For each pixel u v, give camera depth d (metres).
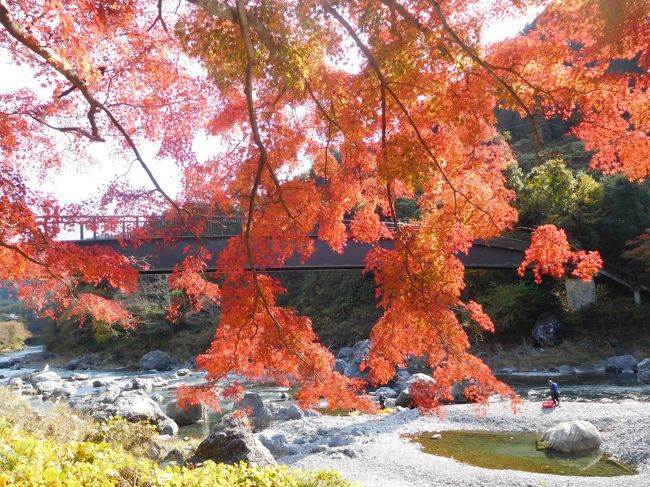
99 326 45.00
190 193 8.07
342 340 44.53
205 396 7.42
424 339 6.82
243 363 7.19
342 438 15.77
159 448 12.96
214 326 49.16
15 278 9.12
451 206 7.37
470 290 38.81
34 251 8.03
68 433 11.34
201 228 8.40
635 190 35.00
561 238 7.29
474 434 15.73
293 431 17.84
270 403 21.08
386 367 7.21
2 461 4.07
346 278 52.03
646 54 5.94
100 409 18.23
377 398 24.08
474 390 7.24
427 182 6.78
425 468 12.52
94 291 31.81
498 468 12.34
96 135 8.48
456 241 7.24
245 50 5.97
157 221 8.15
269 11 5.69
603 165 7.33
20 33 5.81
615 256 35.97
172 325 49.31
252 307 6.70
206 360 7.22
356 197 7.91
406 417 18.14
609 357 29.59
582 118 7.07
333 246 7.98
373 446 14.67
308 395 6.88
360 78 6.81
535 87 6.86
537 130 6.81
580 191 35.12
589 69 6.62
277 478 5.76
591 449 13.28
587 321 32.62
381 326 6.97
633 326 32.00
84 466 4.35
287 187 7.18
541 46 6.75
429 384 7.14
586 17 6.05
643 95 6.52
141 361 45.34
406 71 6.32
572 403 18.19
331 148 7.95
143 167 7.62
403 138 6.32
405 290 6.65
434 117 6.97
